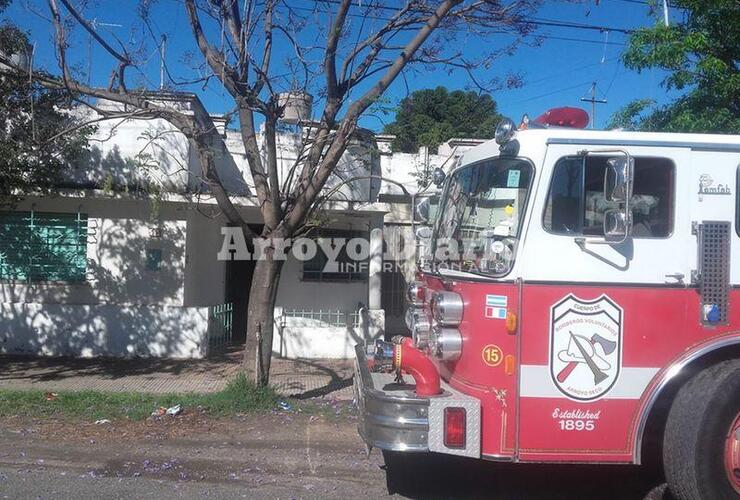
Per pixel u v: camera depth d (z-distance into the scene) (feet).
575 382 14.87
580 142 15.28
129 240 36.76
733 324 15.16
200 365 34.19
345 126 25.12
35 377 30.96
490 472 19.53
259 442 21.49
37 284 36.22
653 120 30.19
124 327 35.63
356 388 18.44
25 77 28.32
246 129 26.21
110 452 20.26
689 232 15.28
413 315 19.10
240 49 25.08
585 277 14.97
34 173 31.24
